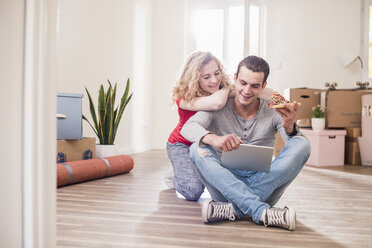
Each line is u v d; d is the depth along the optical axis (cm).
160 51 535
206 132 146
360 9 489
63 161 242
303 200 196
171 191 213
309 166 374
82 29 337
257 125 161
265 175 148
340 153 385
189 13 520
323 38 496
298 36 500
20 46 80
